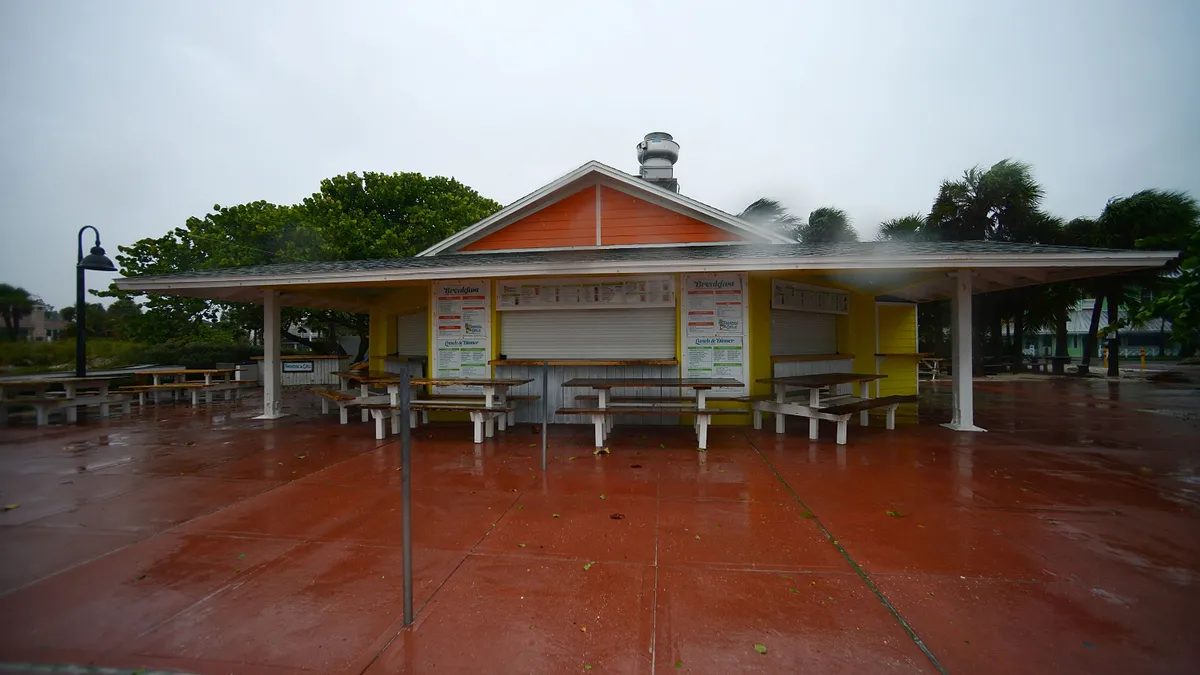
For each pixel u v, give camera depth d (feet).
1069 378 66.33
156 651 8.73
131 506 16.02
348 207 65.16
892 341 39.22
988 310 73.97
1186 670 8.01
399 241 62.13
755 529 13.88
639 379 28.76
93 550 12.79
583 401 29.60
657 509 15.48
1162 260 21.66
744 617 9.63
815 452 22.62
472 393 30.63
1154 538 13.14
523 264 25.73
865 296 37.09
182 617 9.77
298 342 67.67
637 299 29.17
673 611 9.85
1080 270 26.45
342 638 9.06
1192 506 15.55
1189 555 12.14
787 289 30.91
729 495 16.78
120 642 8.99
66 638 9.11
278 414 33.76
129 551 12.73
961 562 11.84
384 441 25.55
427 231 64.95
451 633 9.18
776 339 30.91
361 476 19.29
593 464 20.76
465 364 30.76
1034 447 23.54
